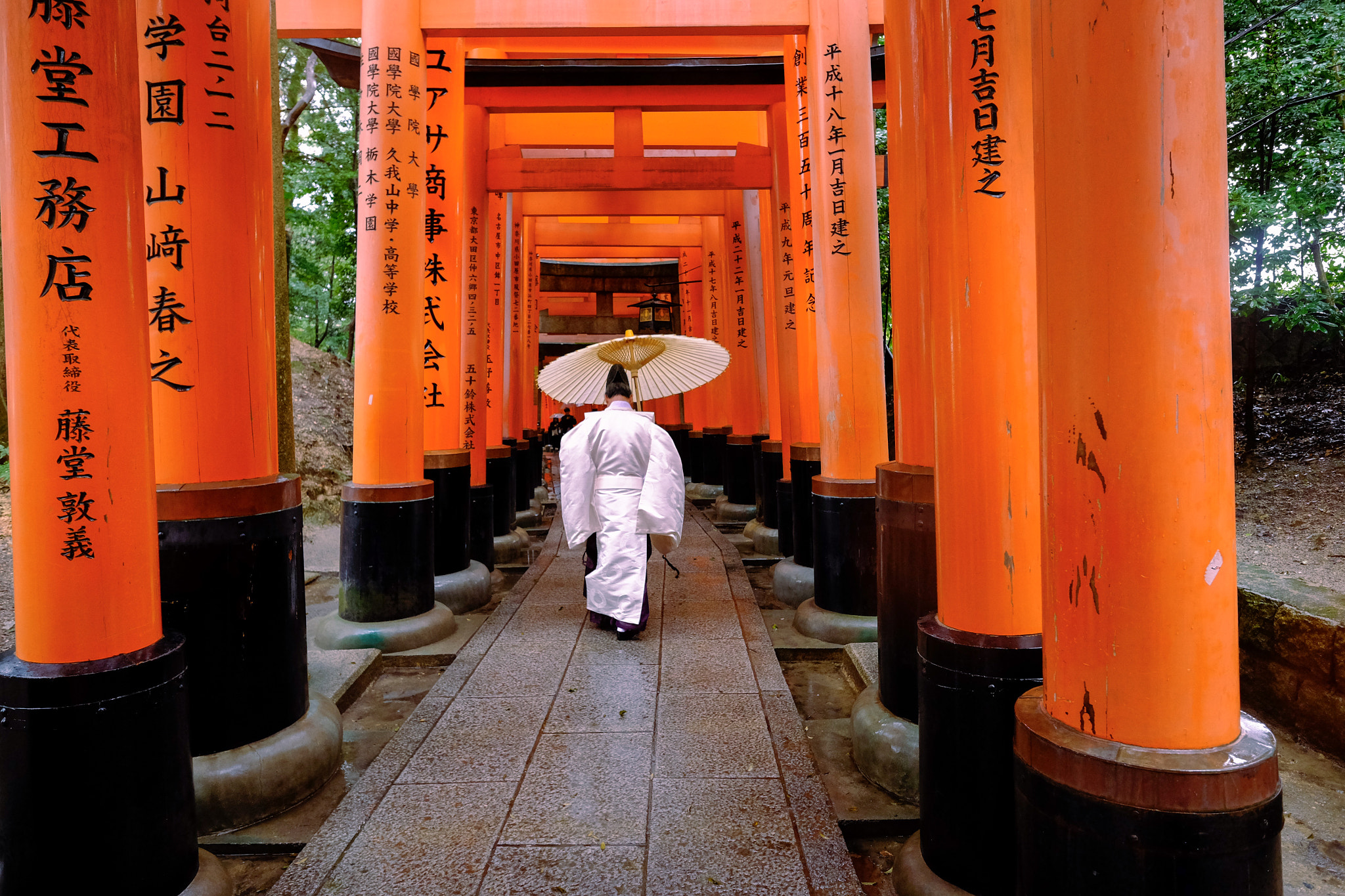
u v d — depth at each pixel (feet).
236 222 10.23
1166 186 5.01
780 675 13.58
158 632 7.82
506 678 13.53
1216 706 5.25
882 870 9.11
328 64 25.00
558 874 8.00
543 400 84.33
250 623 10.18
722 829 8.80
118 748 7.18
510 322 35.91
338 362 41.68
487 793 9.64
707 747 10.84
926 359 10.91
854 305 16.75
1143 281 5.07
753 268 34.55
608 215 37.96
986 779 7.55
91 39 6.93
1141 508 5.16
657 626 16.65
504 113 29.68
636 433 16.28
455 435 21.18
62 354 6.94
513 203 35.88
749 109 27.53
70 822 7.01
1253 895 5.06
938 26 8.21
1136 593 5.22
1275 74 20.07
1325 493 19.93
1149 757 5.15
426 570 17.16
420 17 17.70
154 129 9.82
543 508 39.88
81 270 6.95
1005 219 7.50
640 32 18.95
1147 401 5.10
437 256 20.53
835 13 16.85
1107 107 5.12
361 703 14.15
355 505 16.53
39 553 7.04
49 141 6.82
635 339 19.48
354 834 8.75
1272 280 23.57
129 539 7.36
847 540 16.52
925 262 10.78
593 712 12.07
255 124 10.52
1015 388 7.55
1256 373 26.08
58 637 7.09
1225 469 5.21
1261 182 22.21
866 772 10.83
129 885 7.26
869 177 16.84
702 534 28.94
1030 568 7.61
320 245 51.08
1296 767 10.78
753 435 35.09
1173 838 5.00
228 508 9.96
